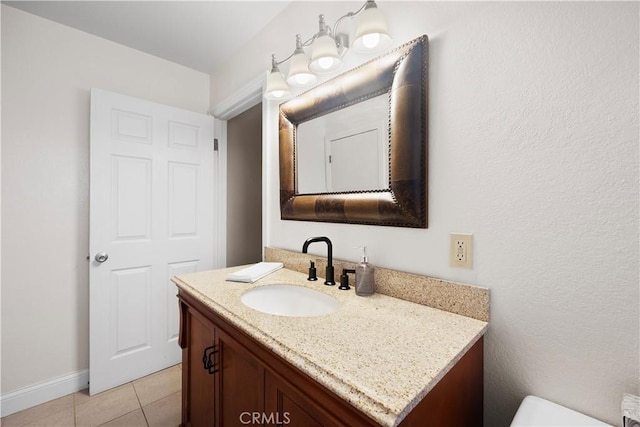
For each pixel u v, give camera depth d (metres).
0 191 1.53
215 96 2.26
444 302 0.92
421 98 0.96
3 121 1.53
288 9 1.54
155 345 1.95
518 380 0.81
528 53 0.78
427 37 0.96
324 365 0.59
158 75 2.08
